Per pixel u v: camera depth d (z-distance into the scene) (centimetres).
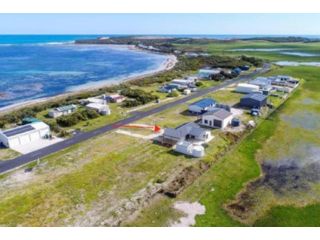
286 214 2619
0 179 3044
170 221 2481
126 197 2766
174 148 3794
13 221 2392
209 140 4081
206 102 5603
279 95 6819
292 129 4722
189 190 2962
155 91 7381
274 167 3491
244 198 2856
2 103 6981
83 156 3600
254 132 4578
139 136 4272
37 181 3014
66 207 2600
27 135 4016
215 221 2502
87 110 5278
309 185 3098
